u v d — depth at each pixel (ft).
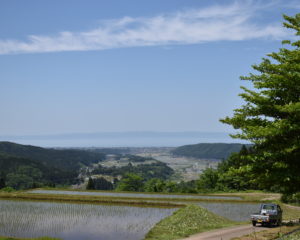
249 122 46.78
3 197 153.17
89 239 72.08
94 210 118.83
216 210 127.75
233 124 48.75
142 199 148.46
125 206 132.26
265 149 45.32
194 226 85.05
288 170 42.68
